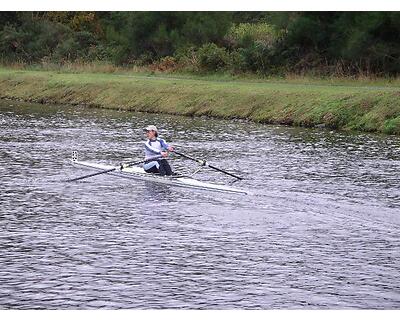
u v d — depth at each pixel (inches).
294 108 1781.5
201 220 824.3
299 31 2332.7
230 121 1845.5
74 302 585.6
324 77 2202.3
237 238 753.6
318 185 995.9
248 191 959.0
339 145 1376.7
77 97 2362.2
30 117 1945.1
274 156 1248.8
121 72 2721.5
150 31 2849.4
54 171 1115.3
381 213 845.2
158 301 589.0
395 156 1238.9
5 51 3319.4
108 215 848.3
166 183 1011.9
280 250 714.2
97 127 1717.5
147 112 2107.5
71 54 3115.2
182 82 2229.3
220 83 2190.0
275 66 2367.1
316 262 677.9
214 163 1181.7
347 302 585.9
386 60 2137.1
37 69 3014.3
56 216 842.2
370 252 706.2
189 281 631.2
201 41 2736.2
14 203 903.7
